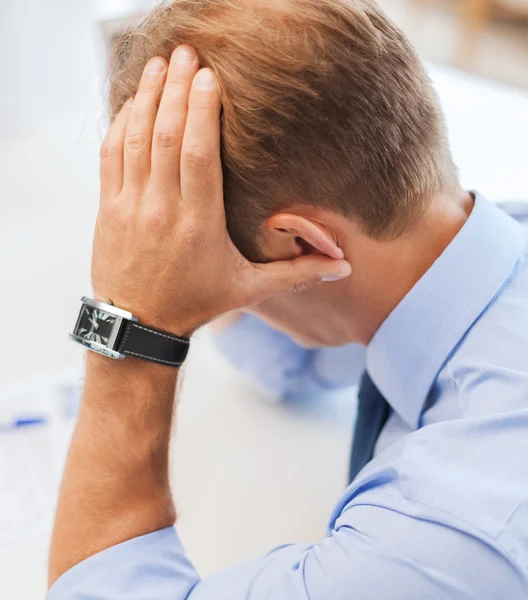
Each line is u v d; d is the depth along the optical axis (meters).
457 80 1.59
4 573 0.75
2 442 0.88
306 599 0.53
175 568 0.64
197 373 1.00
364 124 0.56
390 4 1.60
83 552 0.65
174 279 0.63
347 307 0.68
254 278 0.63
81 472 0.67
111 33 1.27
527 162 1.39
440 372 0.66
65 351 1.03
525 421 0.54
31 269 1.19
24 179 1.41
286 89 0.55
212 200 0.59
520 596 0.49
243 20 0.56
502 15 1.54
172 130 0.58
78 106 1.52
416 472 0.55
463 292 0.64
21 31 1.43
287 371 0.93
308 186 0.58
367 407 0.78
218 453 0.89
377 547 0.52
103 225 0.64
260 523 0.81
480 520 0.50
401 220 0.61
